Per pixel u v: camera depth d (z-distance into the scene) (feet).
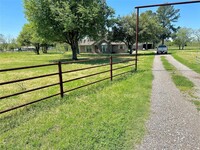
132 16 99.40
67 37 66.33
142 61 55.36
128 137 9.87
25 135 10.11
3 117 12.80
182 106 14.70
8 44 225.56
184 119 12.21
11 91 21.59
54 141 9.41
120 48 141.79
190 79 25.68
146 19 98.89
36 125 11.32
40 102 15.88
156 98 16.83
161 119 12.17
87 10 54.39
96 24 60.29
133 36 99.19
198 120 12.07
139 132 10.41
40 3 57.47
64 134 10.07
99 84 22.57
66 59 74.90
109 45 142.72
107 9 68.33
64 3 55.47
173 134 10.25
